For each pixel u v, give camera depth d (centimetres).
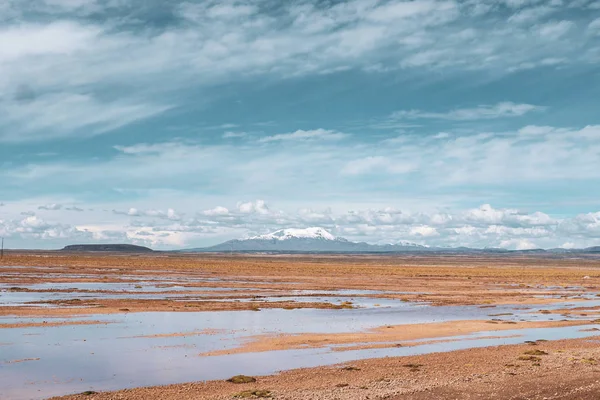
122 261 19662
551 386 2703
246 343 3794
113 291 7425
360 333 4316
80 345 3581
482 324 4959
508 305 6769
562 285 10731
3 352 3300
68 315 4888
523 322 5144
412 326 4741
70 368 2961
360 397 2455
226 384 2689
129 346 3591
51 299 6181
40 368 2939
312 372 2980
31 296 6531
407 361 3312
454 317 5475
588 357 3488
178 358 3281
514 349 3772
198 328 4369
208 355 3391
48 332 4041
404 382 2761
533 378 2866
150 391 2534
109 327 4331
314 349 3662
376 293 8106
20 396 2430
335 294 7831
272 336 4084
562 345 3956
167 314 5172
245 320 4916
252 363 3206
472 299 7400
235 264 18588
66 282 8956
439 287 9450
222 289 8225
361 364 3212
